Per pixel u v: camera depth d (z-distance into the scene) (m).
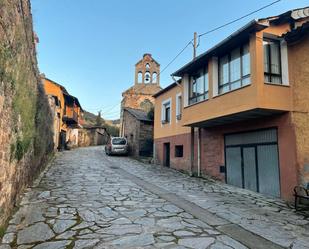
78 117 35.75
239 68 10.61
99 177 12.82
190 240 5.46
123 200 8.60
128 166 18.05
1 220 5.48
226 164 12.79
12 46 5.53
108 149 25.81
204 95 12.73
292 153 9.27
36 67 9.77
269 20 9.52
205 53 11.80
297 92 9.48
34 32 9.29
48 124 15.16
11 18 5.35
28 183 9.65
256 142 11.05
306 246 5.42
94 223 6.32
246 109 9.61
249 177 11.30
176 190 10.70
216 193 10.46
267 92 9.32
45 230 5.80
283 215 7.65
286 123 9.59
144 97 37.94
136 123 24.59
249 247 5.28
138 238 5.46
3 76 4.93
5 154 5.52
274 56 10.10
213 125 13.45
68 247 4.99
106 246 5.05
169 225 6.35
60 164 16.62
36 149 11.07
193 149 15.09
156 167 18.17
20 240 5.26
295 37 9.59
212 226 6.45
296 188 8.90
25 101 7.48
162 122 19.33
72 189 9.84
